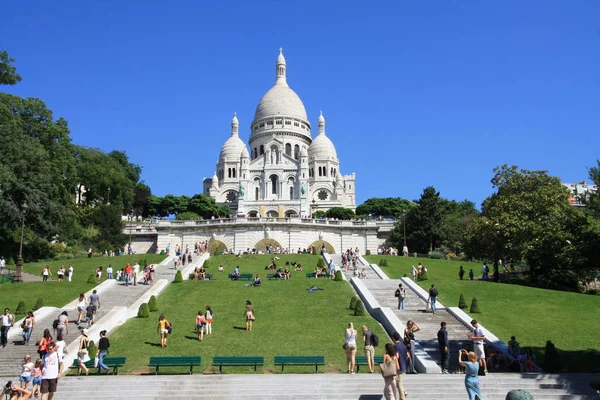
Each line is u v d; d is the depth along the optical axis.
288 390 24.88
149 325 37.69
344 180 172.12
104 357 28.47
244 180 160.25
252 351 31.86
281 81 188.12
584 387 25.00
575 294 47.84
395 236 94.75
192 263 65.44
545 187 62.16
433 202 93.75
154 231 92.81
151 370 29.03
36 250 70.25
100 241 86.06
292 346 32.72
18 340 33.75
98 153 117.00
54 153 75.62
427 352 31.38
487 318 39.56
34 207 62.50
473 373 21.77
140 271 58.28
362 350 32.50
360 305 40.50
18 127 68.94
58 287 48.38
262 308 42.19
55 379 23.09
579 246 48.31
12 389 22.89
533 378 26.08
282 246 87.75
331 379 25.91
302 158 159.38
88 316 36.88
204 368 29.38
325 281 53.16
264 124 177.75
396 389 21.66
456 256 85.12
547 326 37.72
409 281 50.91
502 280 62.28
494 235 59.25
